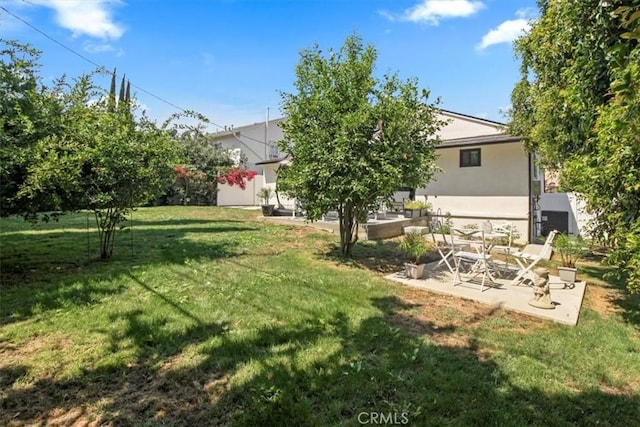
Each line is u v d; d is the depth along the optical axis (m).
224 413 2.33
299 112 6.55
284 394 2.51
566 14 4.24
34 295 4.36
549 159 6.00
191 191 20.05
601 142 3.59
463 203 11.16
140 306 4.04
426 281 5.57
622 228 3.68
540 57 5.64
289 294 4.62
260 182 23.56
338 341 3.31
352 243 7.34
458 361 3.04
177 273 5.49
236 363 2.91
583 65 4.16
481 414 2.36
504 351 3.26
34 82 5.33
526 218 10.09
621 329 3.86
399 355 3.09
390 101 6.11
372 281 5.43
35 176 4.66
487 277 5.48
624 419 2.38
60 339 3.27
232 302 4.26
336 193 6.25
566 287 5.44
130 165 5.99
